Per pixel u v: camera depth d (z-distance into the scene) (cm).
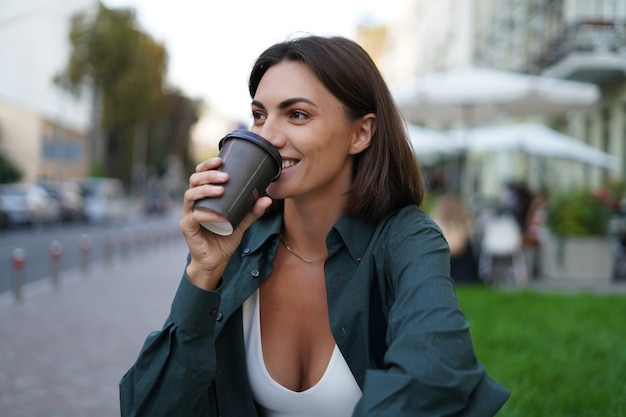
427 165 2239
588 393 438
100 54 4369
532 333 636
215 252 146
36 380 574
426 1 5159
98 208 3716
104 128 4941
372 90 162
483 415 129
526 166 2656
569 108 1312
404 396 124
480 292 916
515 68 2881
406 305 137
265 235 166
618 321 706
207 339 147
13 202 2864
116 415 486
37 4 4834
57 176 5156
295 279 167
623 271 1258
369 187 161
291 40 161
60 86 4488
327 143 156
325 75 154
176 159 7831
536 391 446
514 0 2966
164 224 3638
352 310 155
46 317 877
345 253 161
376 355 157
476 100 1202
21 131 4869
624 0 1995
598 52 1975
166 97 5519
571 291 968
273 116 156
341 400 157
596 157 1517
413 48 5806
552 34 2427
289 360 163
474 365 131
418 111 1355
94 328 805
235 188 138
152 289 1178
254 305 167
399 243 152
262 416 167
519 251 1079
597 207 1187
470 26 3781
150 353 149
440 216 1002
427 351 127
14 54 4809
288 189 155
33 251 1927
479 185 3706
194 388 147
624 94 1948
